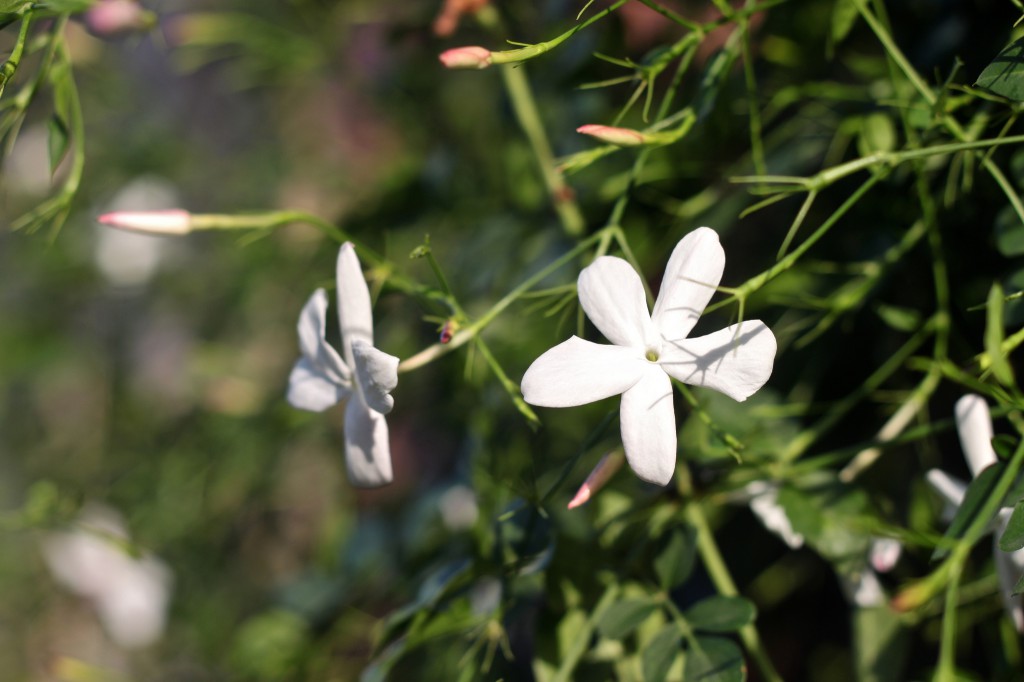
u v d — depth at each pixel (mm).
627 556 302
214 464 491
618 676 298
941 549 259
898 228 315
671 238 338
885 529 285
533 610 336
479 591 331
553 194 354
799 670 351
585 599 303
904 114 295
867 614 294
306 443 489
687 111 288
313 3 454
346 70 466
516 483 295
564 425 355
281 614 392
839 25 306
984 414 266
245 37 446
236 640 409
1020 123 299
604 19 347
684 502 301
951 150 268
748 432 302
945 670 261
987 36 312
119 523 484
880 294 325
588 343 258
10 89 338
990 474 259
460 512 365
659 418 252
